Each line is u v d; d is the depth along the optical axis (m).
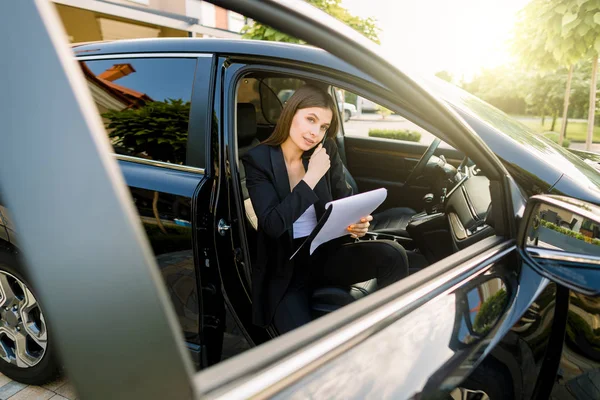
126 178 1.64
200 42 1.63
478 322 0.89
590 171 1.60
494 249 1.11
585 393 1.00
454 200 1.85
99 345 0.36
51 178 0.34
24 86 0.34
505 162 1.41
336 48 0.95
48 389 1.75
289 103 1.46
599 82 16.84
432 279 0.93
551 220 1.10
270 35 3.17
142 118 1.70
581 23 5.76
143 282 0.39
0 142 0.32
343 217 1.35
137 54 1.75
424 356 0.75
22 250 0.33
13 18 0.35
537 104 19.12
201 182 1.52
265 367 0.58
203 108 1.56
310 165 1.45
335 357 0.65
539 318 1.02
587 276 1.01
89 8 4.72
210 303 1.53
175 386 0.41
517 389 0.97
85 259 0.35
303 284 1.49
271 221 1.39
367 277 1.71
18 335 1.73
